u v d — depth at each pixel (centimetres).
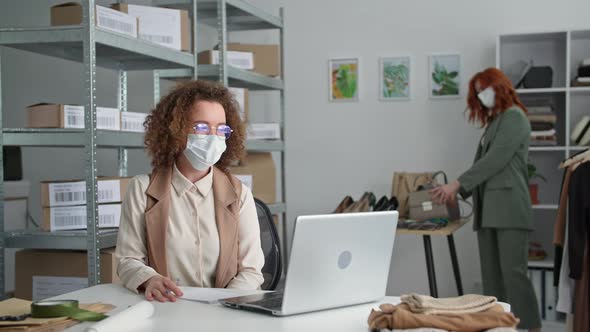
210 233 205
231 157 219
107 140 293
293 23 510
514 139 376
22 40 284
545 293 425
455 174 483
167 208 202
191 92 205
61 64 511
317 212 509
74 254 292
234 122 218
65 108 286
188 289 188
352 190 503
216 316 156
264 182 445
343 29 502
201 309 164
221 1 392
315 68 507
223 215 207
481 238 399
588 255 318
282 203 469
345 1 500
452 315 139
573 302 334
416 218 406
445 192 394
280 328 145
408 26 490
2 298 295
